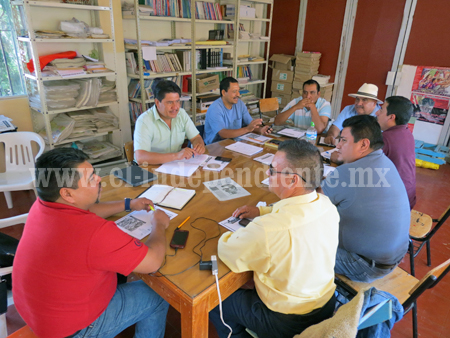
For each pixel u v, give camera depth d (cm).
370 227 135
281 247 99
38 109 295
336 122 289
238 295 128
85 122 321
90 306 103
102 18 329
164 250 114
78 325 102
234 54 441
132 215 141
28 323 103
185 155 203
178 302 104
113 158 371
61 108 297
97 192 105
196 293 100
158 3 351
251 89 579
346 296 154
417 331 165
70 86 294
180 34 420
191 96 409
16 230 244
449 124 415
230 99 275
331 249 107
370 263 139
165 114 217
